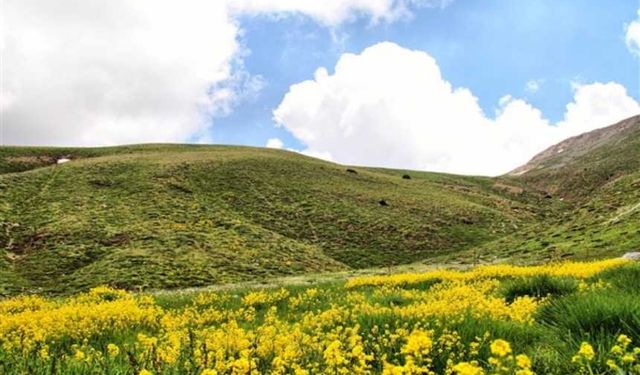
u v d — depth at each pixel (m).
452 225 97.38
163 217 71.31
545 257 45.75
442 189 141.12
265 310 16.14
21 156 124.12
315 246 76.69
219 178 99.38
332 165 145.88
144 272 47.25
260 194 95.94
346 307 14.12
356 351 5.64
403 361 6.72
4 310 19.48
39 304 20.38
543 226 75.25
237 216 81.44
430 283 20.56
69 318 12.67
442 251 81.81
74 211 69.56
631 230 44.91
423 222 96.25
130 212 71.50
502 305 10.35
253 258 59.16
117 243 58.09
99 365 6.27
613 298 7.65
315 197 100.19
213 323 13.47
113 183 86.94
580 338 6.56
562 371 5.75
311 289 20.41
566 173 197.00
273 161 121.31
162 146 147.75
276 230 80.38
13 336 10.15
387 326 8.15
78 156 130.75
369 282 21.31
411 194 119.38
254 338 7.67
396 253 78.81
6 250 55.50
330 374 5.75
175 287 44.16
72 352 9.21
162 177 92.88
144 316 13.32
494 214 110.94
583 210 67.25
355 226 87.94
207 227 70.19
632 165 182.00
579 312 7.16
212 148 149.88
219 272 50.69
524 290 13.20
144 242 58.22
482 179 190.50
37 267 50.62
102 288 25.16
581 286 12.58
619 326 6.66
